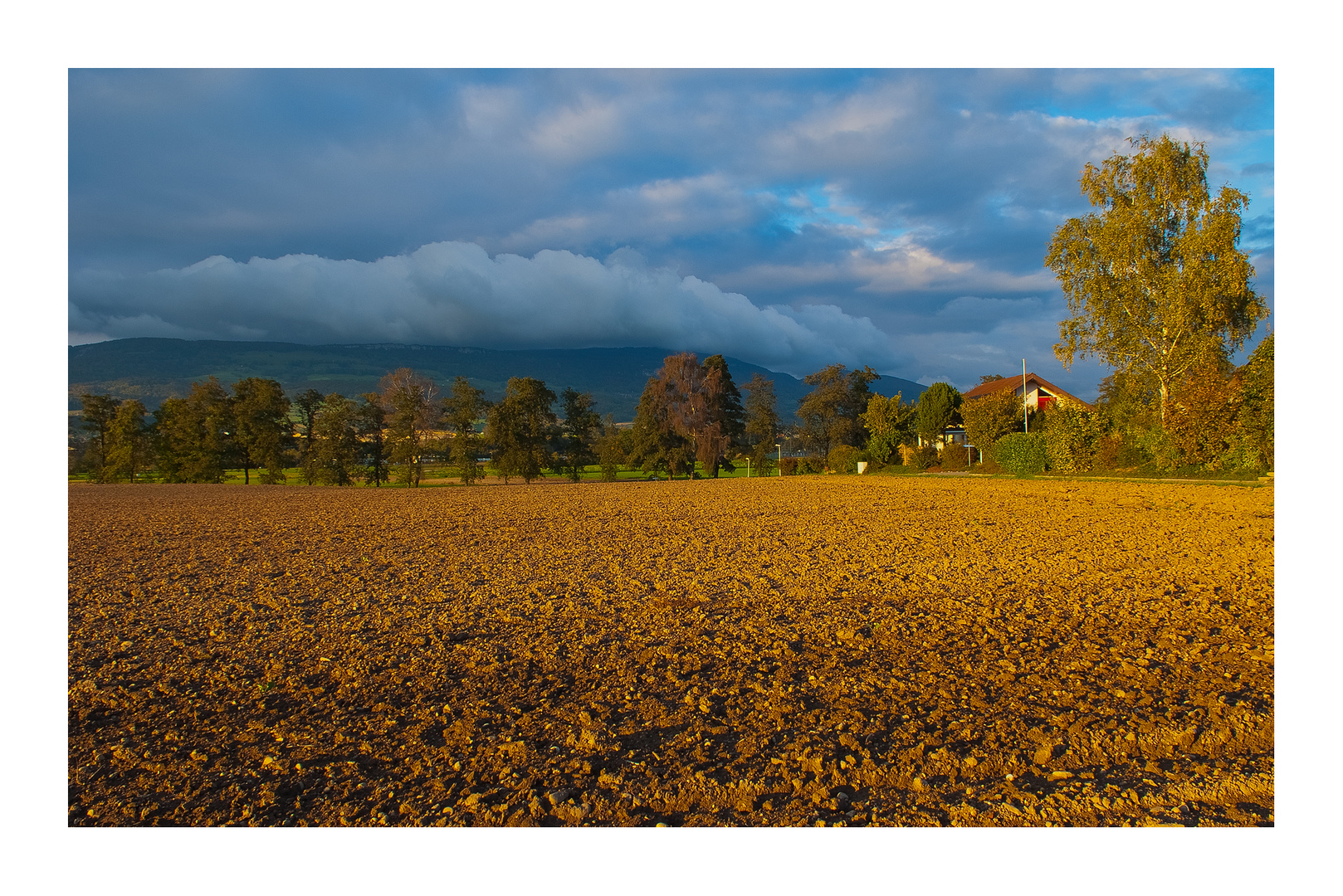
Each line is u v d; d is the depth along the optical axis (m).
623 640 7.96
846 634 8.04
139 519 23.58
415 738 5.51
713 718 5.76
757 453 82.62
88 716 6.01
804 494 30.95
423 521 21.83
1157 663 6.95
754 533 17.03
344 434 64.62
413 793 4.71
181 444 67.50
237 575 12.53
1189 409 29.59
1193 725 5.51
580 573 12.05
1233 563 11.60
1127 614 8.73
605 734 5.50
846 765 4.95
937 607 9.20
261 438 67.56
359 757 5.21
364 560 14.01
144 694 6.51
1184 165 34.19
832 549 14.17
